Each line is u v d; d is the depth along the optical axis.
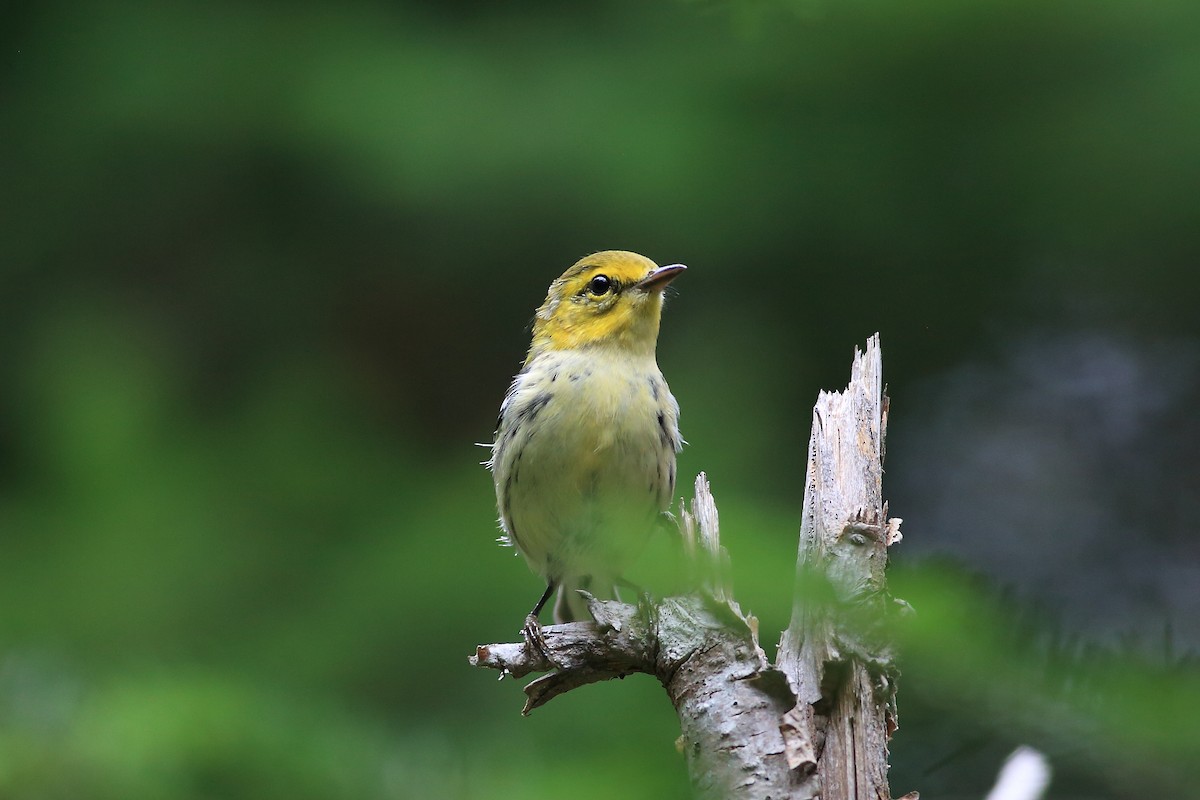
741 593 4.04
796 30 12.27
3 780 7.00
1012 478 15.70
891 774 7.83
